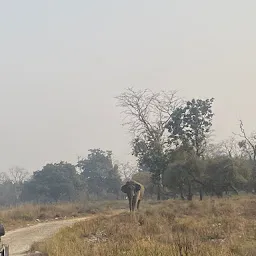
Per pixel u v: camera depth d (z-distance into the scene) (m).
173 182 50.03
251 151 61.78
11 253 17.58
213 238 18.28
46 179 93.19
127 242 17.12
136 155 57.69
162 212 28.66
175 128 54.69
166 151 54.81
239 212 28.38
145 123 58.00
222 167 49.50
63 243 16.81
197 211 29.52
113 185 93.00
